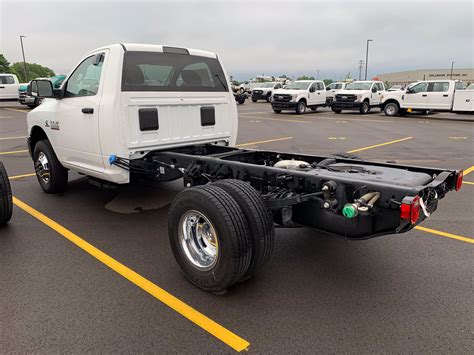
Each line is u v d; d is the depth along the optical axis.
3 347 2.66
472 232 4.73
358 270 3.78
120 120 4.46
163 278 3.61
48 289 3.40
